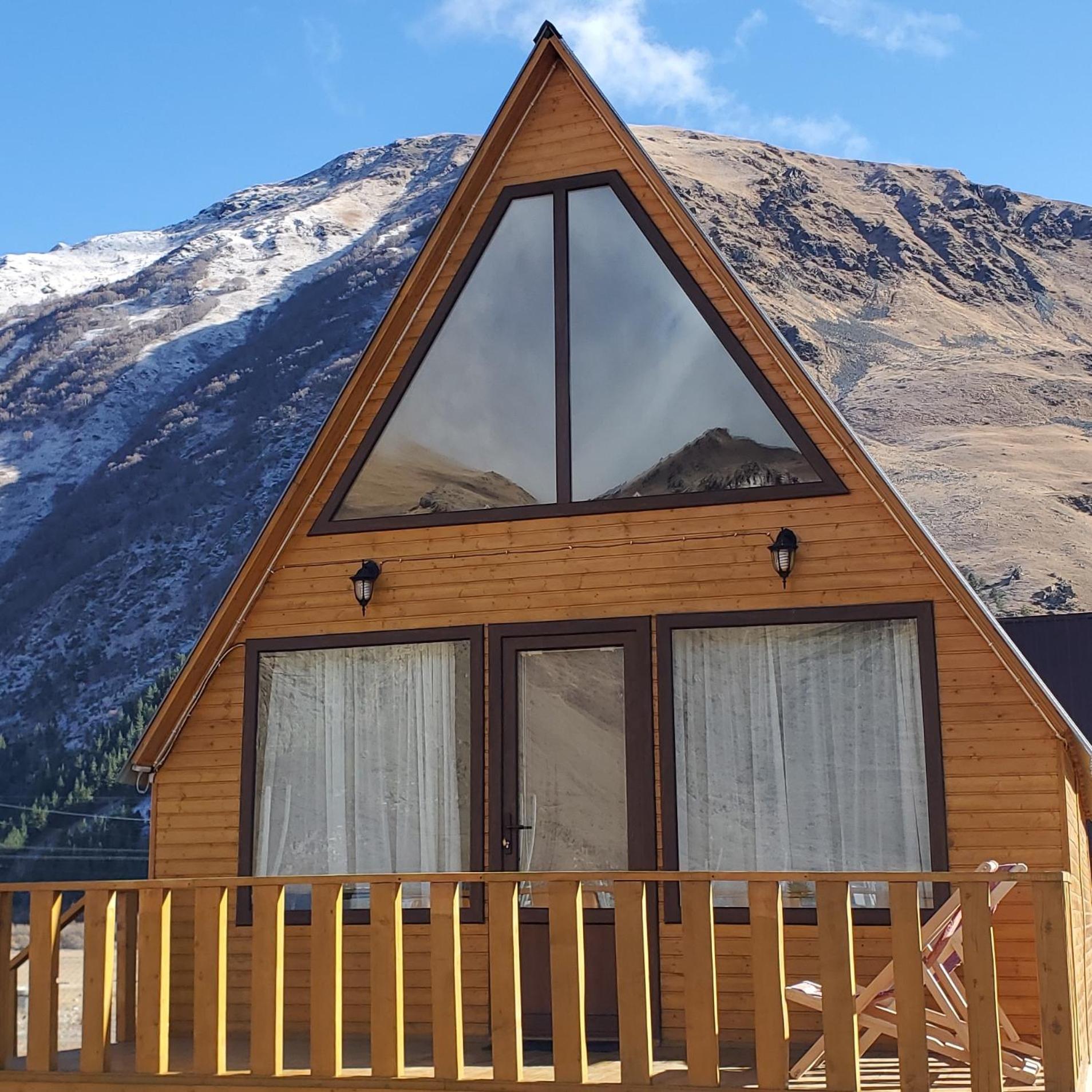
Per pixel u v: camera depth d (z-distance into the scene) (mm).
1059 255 167500
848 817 9234
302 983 10023
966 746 9102
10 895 8258
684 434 10031
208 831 10391
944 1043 7207
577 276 10477
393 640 10242
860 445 9508
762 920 6855
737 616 9617
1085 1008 9320
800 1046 8930
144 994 7777
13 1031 8148
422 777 10047
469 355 10586
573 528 10102
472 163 10555
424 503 10430
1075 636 17656
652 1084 6887
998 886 7133
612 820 9617
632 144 10398
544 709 9914
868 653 9422
